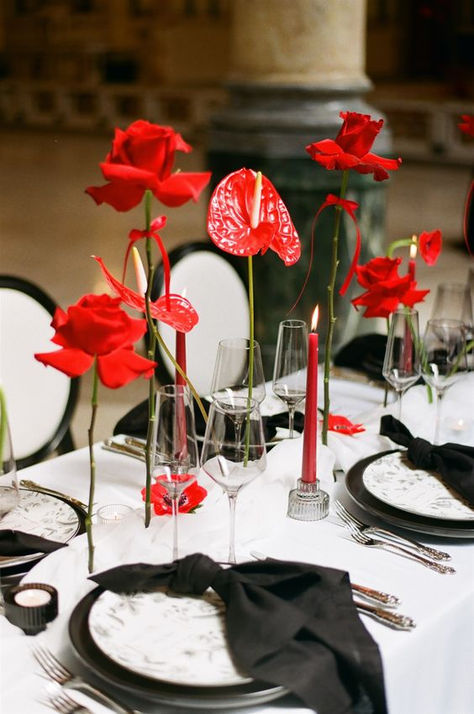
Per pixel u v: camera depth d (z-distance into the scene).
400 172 11.92
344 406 2.12
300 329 1.71
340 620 1.16
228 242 1.36
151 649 1.13
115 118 16.55
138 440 1.86
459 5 20.83
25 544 1.37
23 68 20.55
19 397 2.20
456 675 1.34
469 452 1.65
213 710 1.07
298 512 1.52
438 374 1.78
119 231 8.13
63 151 13.70
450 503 1.56
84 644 1.14
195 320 1.49
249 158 4.28
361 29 4.36
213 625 1.18
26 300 2.20
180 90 15.80
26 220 8.59
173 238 7.90
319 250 4.31
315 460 1.53
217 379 1.60
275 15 4.18
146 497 1.39
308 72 4.21
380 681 1.08
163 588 1.25
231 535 1.32
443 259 7.07
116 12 19.62
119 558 1.36
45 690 1.11
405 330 1.79
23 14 20.33
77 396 2.32
